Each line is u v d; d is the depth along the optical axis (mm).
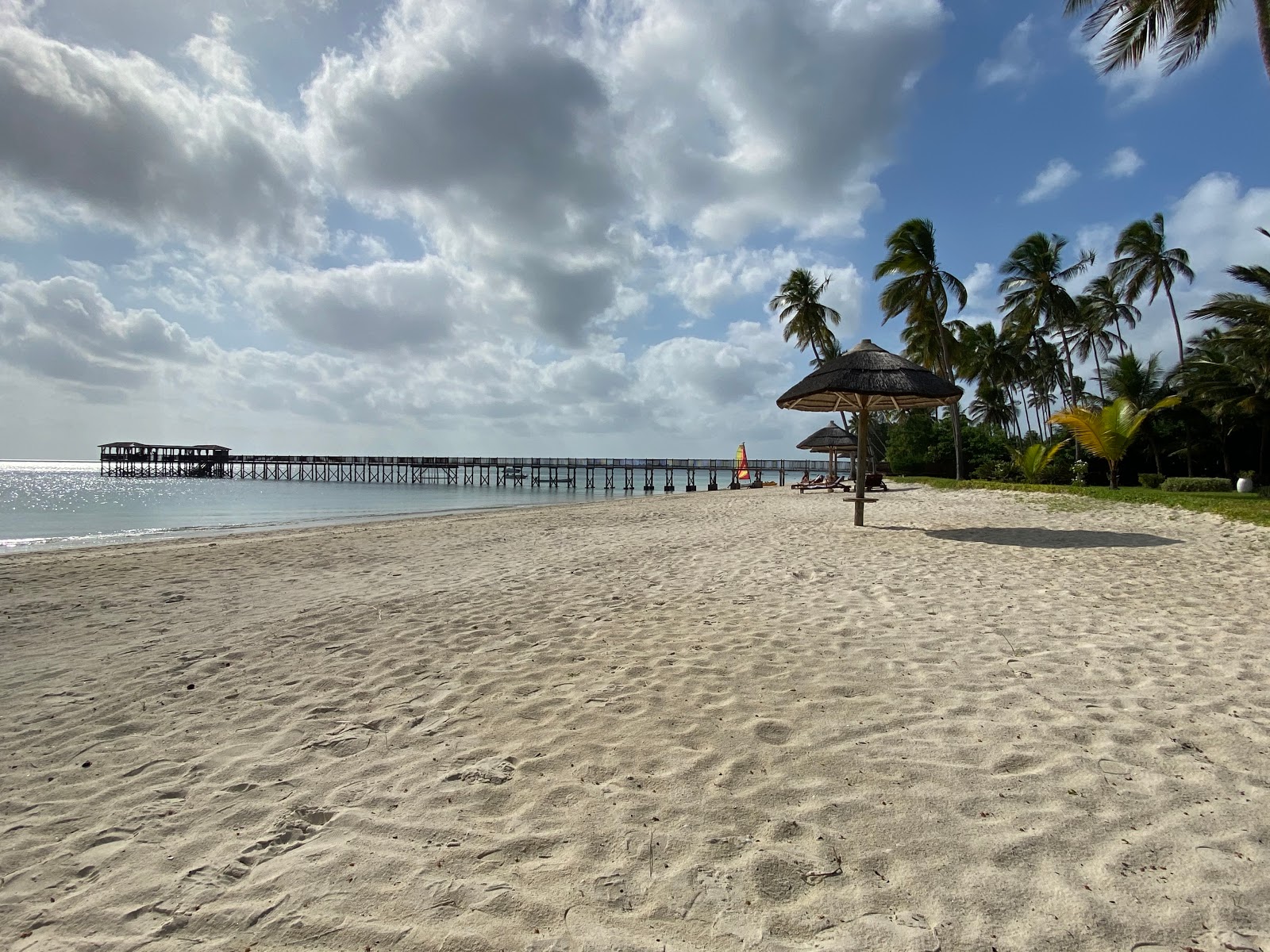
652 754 2609
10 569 7492
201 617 5082
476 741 2777
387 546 9500
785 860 1919
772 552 7902
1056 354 34719
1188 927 1597
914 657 3686
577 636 4305
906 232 24594
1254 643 3811
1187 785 2236
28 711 3223
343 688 3455
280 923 1731
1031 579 5879
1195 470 25531
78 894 1873
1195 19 10531
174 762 2666
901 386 8695
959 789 2264
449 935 1667
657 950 1605
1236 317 19641
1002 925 1636
